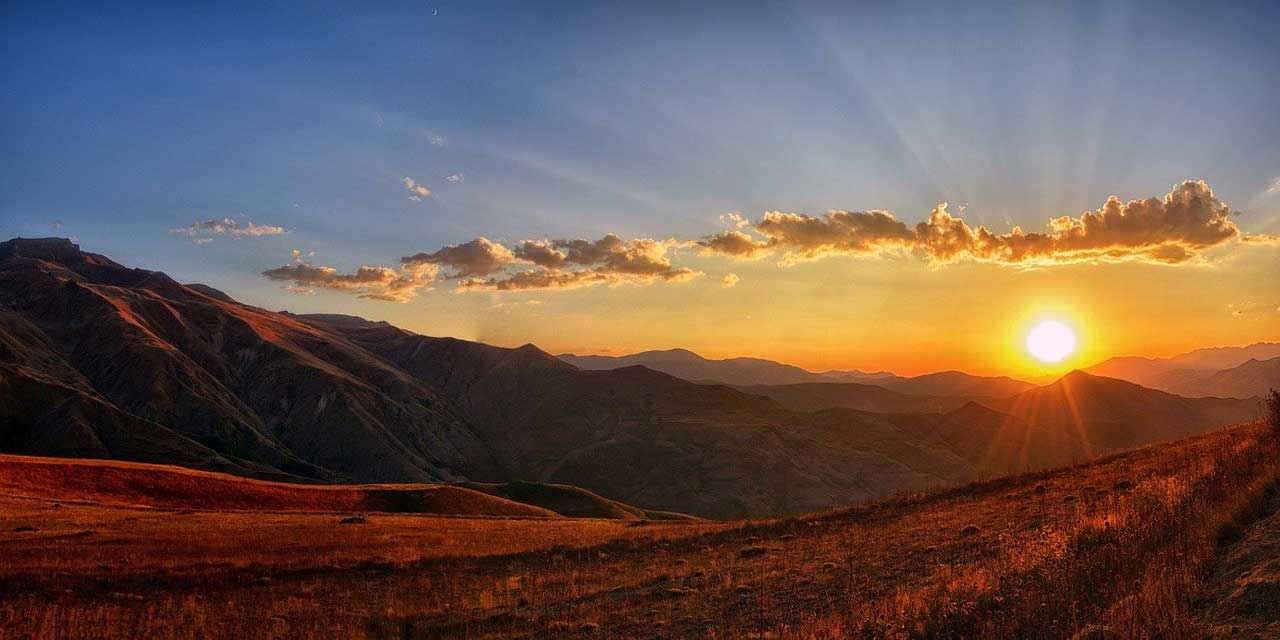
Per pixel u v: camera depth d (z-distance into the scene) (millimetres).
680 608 22016
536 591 26703
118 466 77438
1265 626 9281
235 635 22875
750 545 33312
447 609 24828
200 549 35562
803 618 18344
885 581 21422
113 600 27141
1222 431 41688
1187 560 12867
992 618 13148
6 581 27875
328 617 24703
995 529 26625
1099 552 15602
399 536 41906
